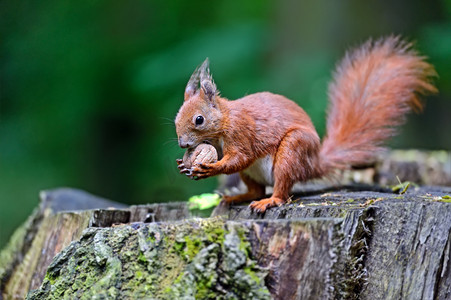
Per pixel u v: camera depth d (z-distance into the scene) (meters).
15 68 25.05
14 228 22.45
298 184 9.13
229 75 21.28
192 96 8.38
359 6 19.50
